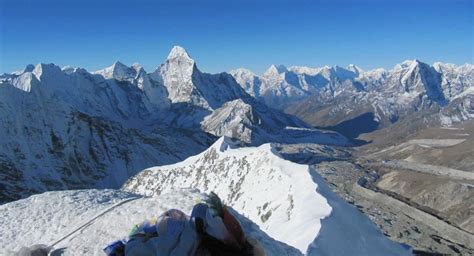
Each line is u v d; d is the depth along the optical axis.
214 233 7.07
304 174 49.25
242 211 59.69
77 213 17.19
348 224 25.47
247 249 7.25
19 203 18.89
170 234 7.27
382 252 23.33
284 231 33.91
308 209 33.31
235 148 89.50
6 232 16.09
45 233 15.84
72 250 12.54
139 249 7.36
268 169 63.31
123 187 117.56
